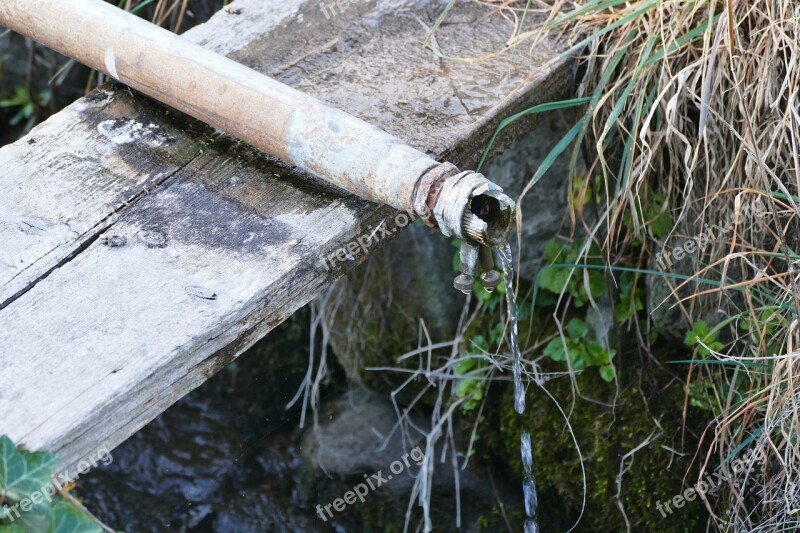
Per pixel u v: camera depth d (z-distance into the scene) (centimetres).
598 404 272
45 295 180
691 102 247
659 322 268
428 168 178
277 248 190
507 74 234
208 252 189
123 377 165
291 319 347
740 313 237
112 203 199
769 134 232
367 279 313
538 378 278
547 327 289
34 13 221
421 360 299
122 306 178
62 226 194
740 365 242
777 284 224
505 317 293
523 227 286
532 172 278
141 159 210
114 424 166
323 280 195
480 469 295
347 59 239
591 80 246
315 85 231
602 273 273
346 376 337
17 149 212
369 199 192
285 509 301
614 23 225
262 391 335
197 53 206
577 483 268
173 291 181
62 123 219
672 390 266
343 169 188
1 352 169
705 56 220
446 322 311
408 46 243
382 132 189
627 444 264
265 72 234
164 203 200
